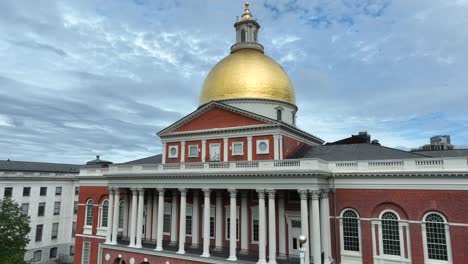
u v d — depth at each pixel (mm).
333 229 38469
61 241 76688
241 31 57969
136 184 48094
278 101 50812
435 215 33750
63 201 78000
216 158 46906
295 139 48844
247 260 38500
